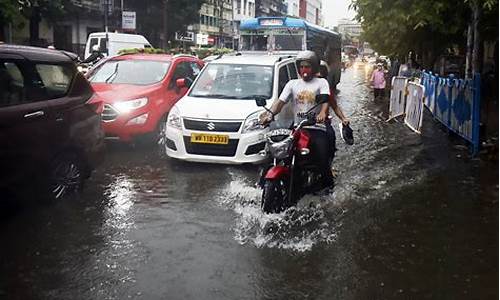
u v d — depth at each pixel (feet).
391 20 33.58
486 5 28.66
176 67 37.35
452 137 38.70
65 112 21.40
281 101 22.04
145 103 33.24
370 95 81.51
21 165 19.19
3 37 108.78
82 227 18.94
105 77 36.24
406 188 24.80
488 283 14.88
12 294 13.88
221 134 27.91
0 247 17.01
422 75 63.62
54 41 134.62
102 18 146.20
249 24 66.85
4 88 18.71
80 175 22.86
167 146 29.35
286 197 20.35
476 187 25.05
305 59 21.77
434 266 16.01
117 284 14.49
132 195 23.08
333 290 14.35
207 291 14.15
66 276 14.96
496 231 19.11
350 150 34.14
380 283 14.82
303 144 20.02
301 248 17.25
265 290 14.28
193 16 154.10
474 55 41.65
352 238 18.26
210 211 20.97
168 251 16.85
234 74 31.94
